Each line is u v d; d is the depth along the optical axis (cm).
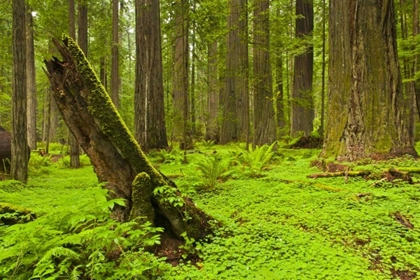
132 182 423
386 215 488
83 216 326
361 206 536
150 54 1394
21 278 299
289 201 591
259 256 378
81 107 421
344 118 827
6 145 1025
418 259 370
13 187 790
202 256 389
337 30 856
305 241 416
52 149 2348
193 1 1206
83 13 1347
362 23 803
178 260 389
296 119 1786
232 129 1878
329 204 560
